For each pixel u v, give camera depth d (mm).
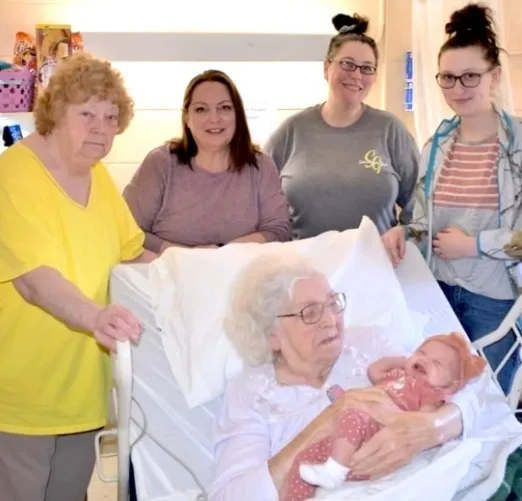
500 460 1475
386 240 2074
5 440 1896
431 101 2771
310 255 1900
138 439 1588
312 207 2568
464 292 2125
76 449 2059
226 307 1750
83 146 1761
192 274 1816
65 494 2107
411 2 2939
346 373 1612
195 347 1707
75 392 1888
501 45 2533
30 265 1670
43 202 1753
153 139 2975
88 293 1878
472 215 2061
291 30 2982
